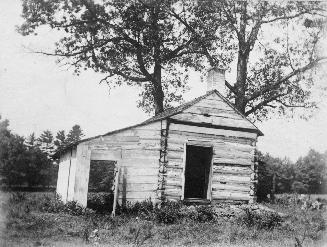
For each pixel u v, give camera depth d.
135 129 15.32
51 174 36.47
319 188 44.19
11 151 32.12
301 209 18.47
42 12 21.41
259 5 23.80
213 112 16.53
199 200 15.72
